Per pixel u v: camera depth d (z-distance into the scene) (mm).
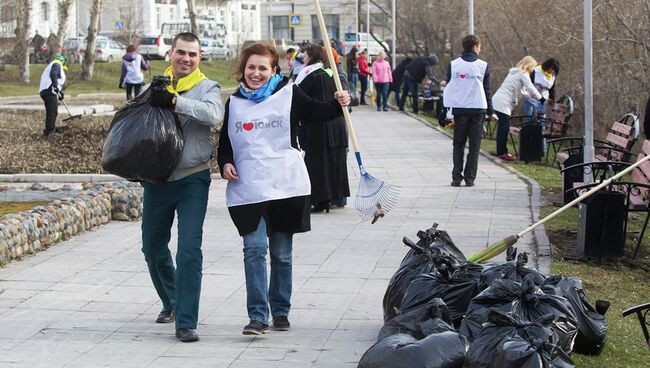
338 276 9742
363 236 11695
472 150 15531
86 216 12094
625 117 15344
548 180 16297
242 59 7812
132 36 61750
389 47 56344
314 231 12008
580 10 25109
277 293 7922
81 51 56969
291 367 6980
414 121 29141
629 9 22766
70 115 25484
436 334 6043
